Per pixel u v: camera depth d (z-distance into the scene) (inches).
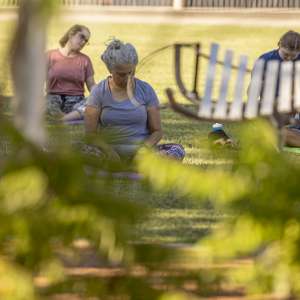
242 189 333.1
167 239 616.4
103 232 301.7
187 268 330.0
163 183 327.0
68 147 297.4
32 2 251.4
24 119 288.5
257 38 2237.9
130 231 307.3
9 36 258.2
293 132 883.4
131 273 324.2
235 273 347.6
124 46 816.3
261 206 335.0
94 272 324.2
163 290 326.0
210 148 342.3
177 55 707.4
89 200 299.6
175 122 1162.6
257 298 397.4
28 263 305.7
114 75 820.6
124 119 820.6
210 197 333.1
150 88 836.0
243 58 617.0
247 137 338.0
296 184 333.4
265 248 353.7
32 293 308.0
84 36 1175.6
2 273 306.0
